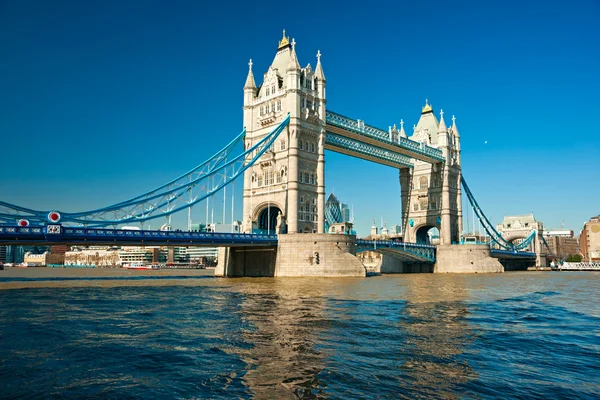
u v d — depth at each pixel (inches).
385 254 5029.5
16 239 2331.4
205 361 727.7
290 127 3587.6
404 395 574.9
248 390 590.9
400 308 1382.9
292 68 3641.7
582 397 576.4
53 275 4758.9
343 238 3390.7
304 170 3656.5
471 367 706.2
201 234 2994.6
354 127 4119.1
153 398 564.1
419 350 809.5
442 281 2982.3
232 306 1412.4
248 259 3654.0
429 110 5551.2
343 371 670.5
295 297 1700.3
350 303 1504.7
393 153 5012.3
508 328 1061.8
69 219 2605.8
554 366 724.0
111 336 929.5
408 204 5447.8
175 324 1069.1
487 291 2127.2
